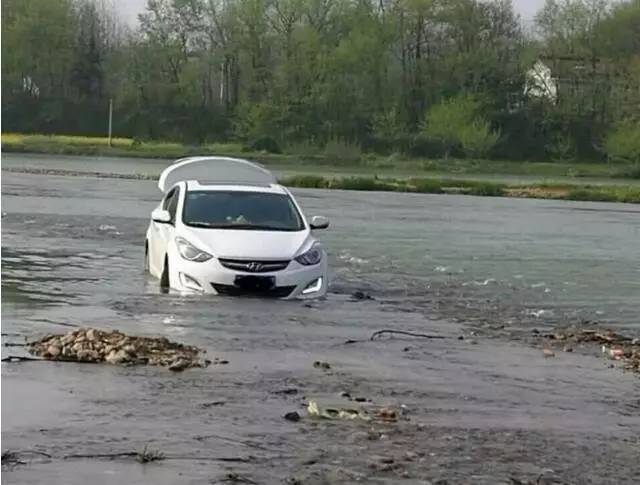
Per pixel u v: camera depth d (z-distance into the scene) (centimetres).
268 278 1485
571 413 881
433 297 1653
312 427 785
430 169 8944
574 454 752
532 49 10219
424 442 761
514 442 775
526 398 929
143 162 7675
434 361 1081
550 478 689
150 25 10062
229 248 1497
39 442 712
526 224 3534
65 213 3053
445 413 855
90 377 913
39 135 9412
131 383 896
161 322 1234
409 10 10219
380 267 2056
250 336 1166
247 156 9331
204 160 2127
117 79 9938
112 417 783
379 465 696
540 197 5719
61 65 9706
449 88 10181
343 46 10000
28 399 823
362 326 1294
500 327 1371
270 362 1021
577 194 5841
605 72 10112
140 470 662
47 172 5600
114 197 3859
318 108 9944
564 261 2345
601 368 1098
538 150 9962
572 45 10231
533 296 1727
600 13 10181
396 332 1262
